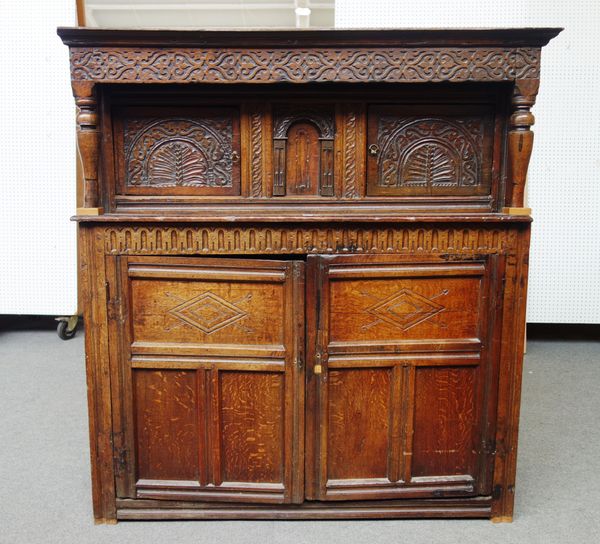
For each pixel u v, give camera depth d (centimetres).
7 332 482
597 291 437
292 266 194
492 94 202
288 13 778
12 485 232
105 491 204
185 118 202
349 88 200
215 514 207
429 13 397
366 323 199
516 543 195
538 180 427
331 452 204
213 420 202
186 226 193
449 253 196
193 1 736
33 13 423
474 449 206
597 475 244
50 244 441
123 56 186
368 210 206
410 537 198
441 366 202
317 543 194
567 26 409
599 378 374
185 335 199
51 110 430
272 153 204
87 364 199
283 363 199
